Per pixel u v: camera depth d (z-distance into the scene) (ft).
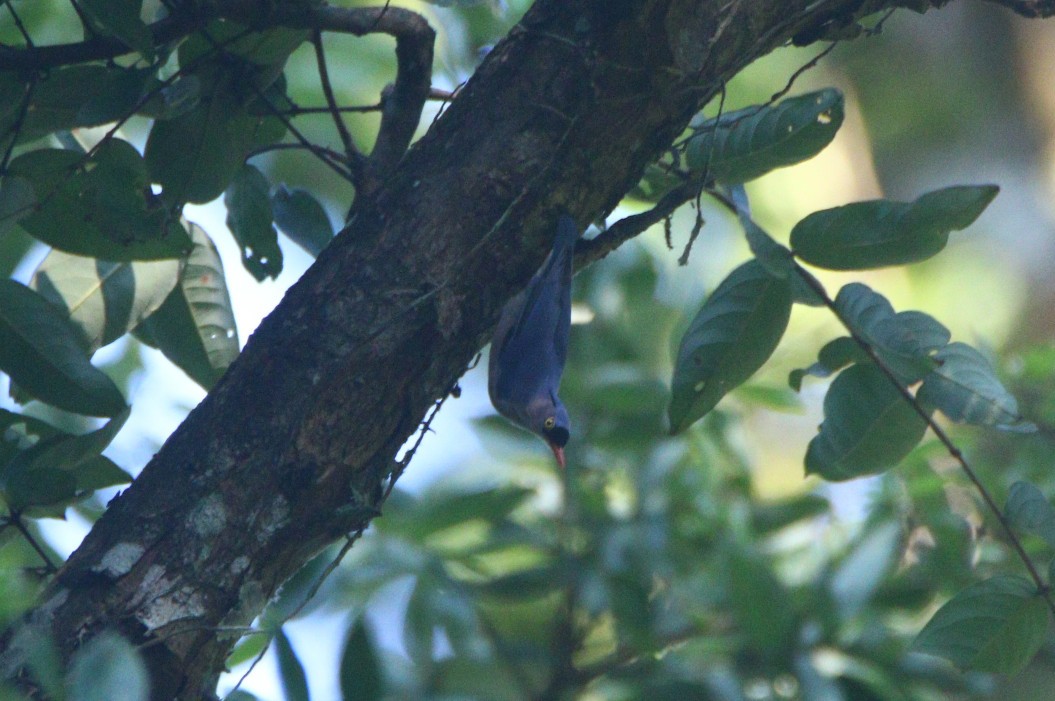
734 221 49.16
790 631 27.86
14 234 27.84
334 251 19.44
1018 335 54.49
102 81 20.34
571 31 19.92
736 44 20.45
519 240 19.80
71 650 16.25
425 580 27.86
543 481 33.27
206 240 23.75
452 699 29.12
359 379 18.52
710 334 20.56
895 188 59.67
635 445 31.71
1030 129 58.34
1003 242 56.24
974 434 31.45
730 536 28.78
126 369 32.01
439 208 19.42
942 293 55.57
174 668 16.83
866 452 20.89
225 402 18.31
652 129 20.40
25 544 24.27
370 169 21.80
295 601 24.47
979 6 59.77
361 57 39.37
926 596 29.48
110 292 23.04
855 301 20.15
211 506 17.54
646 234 45.57
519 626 35.14
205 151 21.45
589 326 32.48
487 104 19.97
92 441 19.62
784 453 49.62
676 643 29.63
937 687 28.19
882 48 60.29
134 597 16.83
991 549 29.86
